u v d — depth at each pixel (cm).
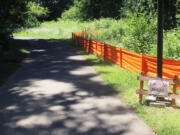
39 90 745
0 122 499
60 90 743
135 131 451
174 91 568
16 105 606
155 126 466
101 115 532
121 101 630
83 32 2547
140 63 890
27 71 1055
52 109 574
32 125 483
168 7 2205
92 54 1594
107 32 2450
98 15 5762
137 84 783
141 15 1313
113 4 5303
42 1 7362
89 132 448
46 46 2219
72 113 546
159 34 596
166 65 760
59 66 1173
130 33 1297
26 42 2555
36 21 4834
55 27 4106
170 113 535
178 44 1027
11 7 2138
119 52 1109
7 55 1396
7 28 1909
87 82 845
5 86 799
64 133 445
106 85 800
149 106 581
